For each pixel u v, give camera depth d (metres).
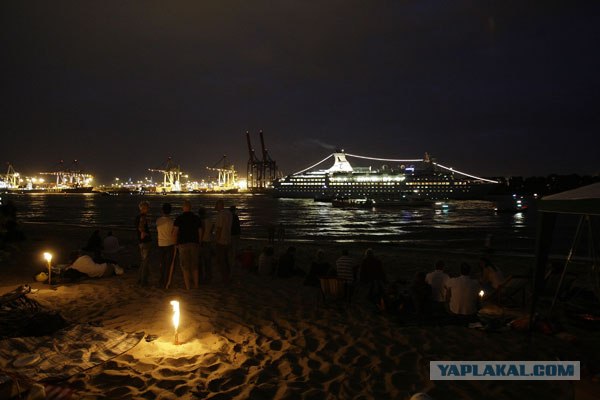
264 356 5.74
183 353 5.70
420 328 7.00
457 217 66.12
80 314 7.45
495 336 6.63
